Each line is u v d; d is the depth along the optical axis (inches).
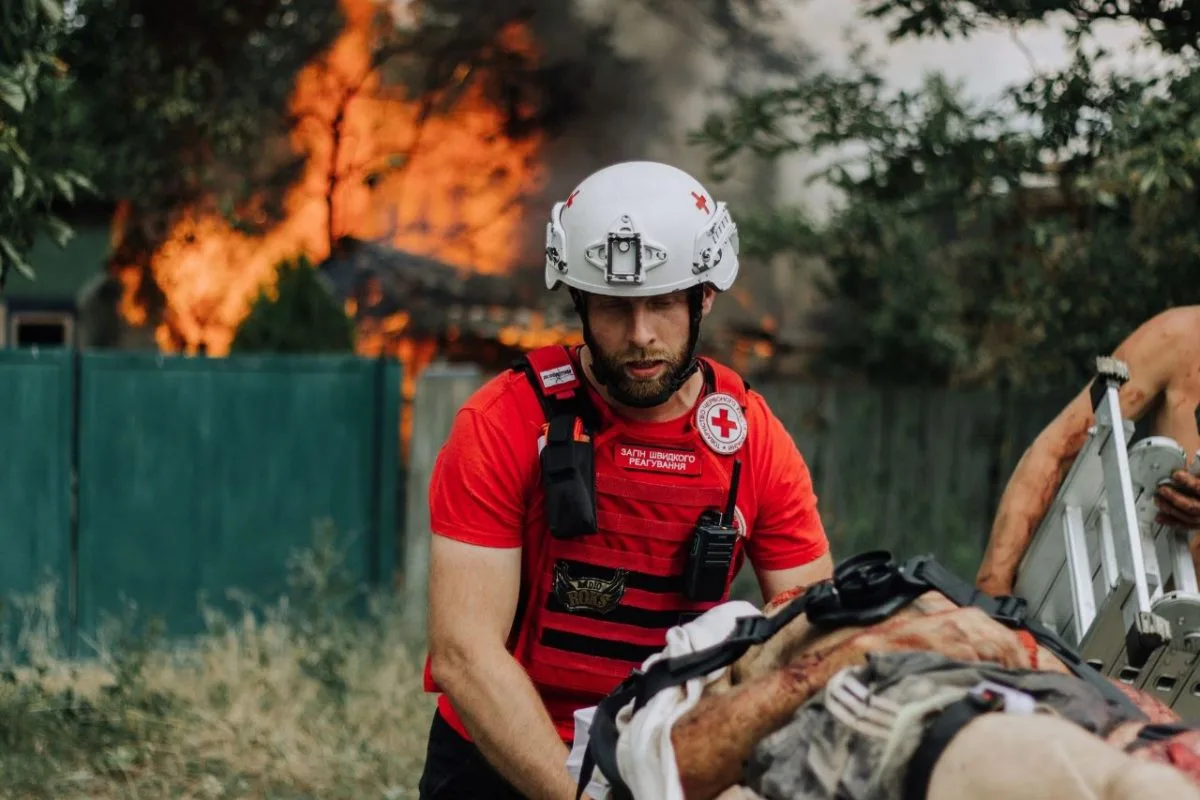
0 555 301.7
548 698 106.0
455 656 97.3
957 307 376.8
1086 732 54.3
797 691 64.2
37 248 562.3
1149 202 249.4
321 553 305.1
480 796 108.4
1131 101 239.8
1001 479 359.9
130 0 410.0
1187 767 57.1
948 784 53.6
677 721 68.2
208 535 319.6
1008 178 279.3
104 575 309.7
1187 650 104.1
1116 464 109.3
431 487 103.1
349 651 269.4
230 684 247.9
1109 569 111.8
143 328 571.5
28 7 200.1
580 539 101.5
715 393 103.6
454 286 649.0
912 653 60.8
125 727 223.9
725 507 102.6
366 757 215.0
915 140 287.7
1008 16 253.3
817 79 307.3
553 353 103.2
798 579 108.1
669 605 103.0
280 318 364.5
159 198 475.5
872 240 383.9
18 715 224.5
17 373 302.8
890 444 360.8
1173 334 123.3
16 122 205.2
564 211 102.0
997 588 123.3
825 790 58.1
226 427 321.1
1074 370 303.4
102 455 310.0
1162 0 237.1
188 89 427.8
